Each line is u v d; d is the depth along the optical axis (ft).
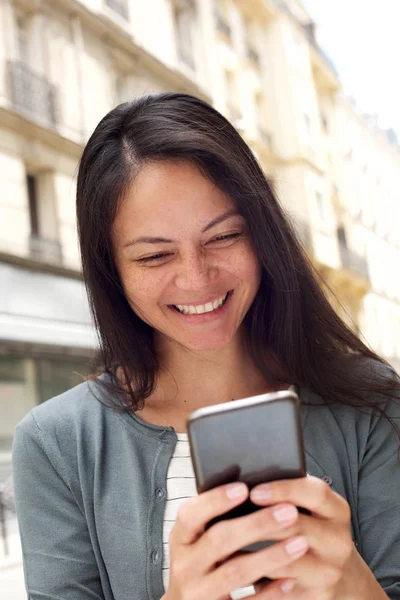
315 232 53.06
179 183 3.17
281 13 54.65
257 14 53.42
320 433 3.63
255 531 2.23
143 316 3.49
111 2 36.35
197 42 44.50
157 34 40.01
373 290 66.08
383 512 3.47
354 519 3.51
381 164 76.38
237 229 3.30
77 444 3.65
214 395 3.76
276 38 54.39
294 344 3.72
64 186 32.24
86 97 34.01
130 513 3.47
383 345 67.36
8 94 29.99
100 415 3.75
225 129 3.50
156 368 3.74
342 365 3.76
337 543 2.33
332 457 3.58
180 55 42.60
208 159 3.18
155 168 3.18
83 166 3.51
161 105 3.41
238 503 2.23
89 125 33.91
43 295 30.04
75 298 31.50
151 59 38.70
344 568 2.44
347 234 61.05
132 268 3.34
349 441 3.60
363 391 3.66
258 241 3.39
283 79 53.83
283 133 53.42
